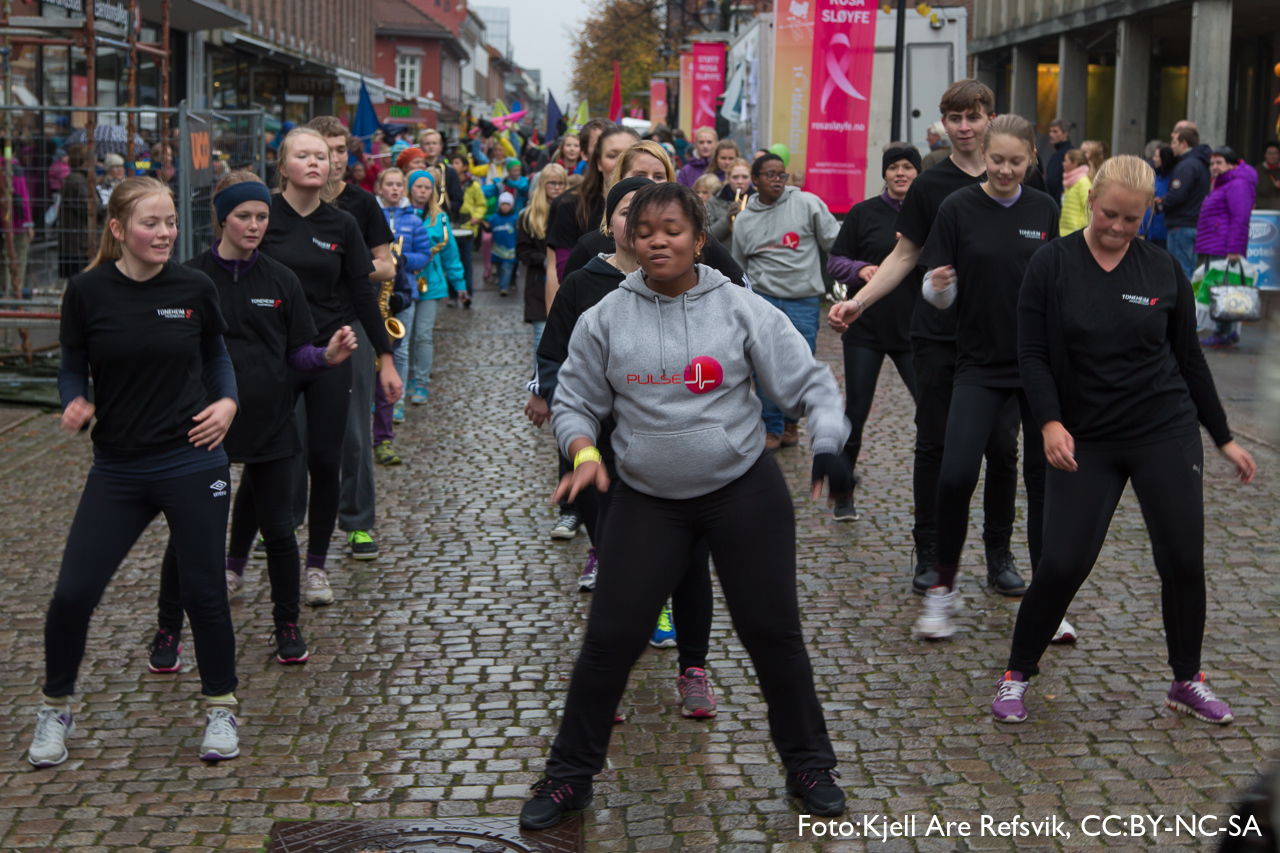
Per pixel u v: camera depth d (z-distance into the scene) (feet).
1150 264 14.11
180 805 12.52
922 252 17.24
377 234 19.69
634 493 12.03
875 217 22.39
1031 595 14.34
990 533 18.93
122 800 12.62
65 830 12.00
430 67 229.86
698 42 81.35
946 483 16.80
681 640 14.69
